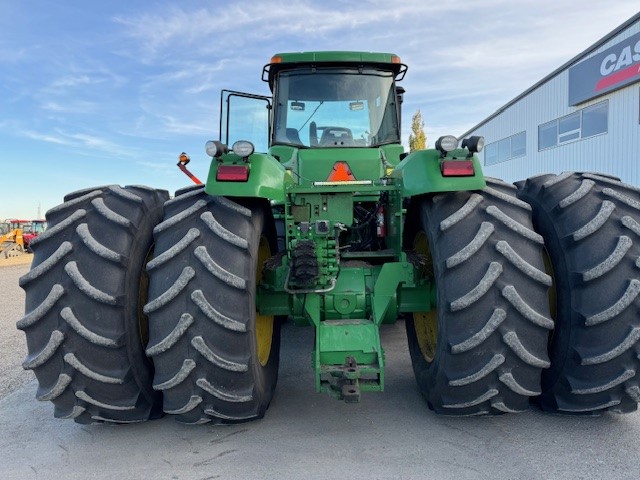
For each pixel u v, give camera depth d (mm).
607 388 2303
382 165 3635
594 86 15828
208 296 2172
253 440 2508
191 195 2463
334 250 2645
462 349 2182
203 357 2168
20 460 2398
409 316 3170
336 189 2740
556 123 18141
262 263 2895
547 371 2525
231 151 2387
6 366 4141
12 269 16812
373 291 2756
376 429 2598
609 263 2230
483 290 2148
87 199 2516
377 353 2461
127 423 2701
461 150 2426
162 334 2186
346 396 2248
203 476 2193
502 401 2318
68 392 2359
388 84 4117
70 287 2275
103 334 2277
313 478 2146
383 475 2152
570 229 2377
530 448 2352
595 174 2670
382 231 3340
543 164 19047
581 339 2299
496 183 2566
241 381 2271
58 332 2246
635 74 14180
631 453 2289
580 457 2262
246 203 2482
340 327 2578
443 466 2213
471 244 2215
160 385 2225
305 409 2889
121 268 2336
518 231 2248
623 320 2232
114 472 2260
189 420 2406
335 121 4055
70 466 2330
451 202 2414
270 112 4219
